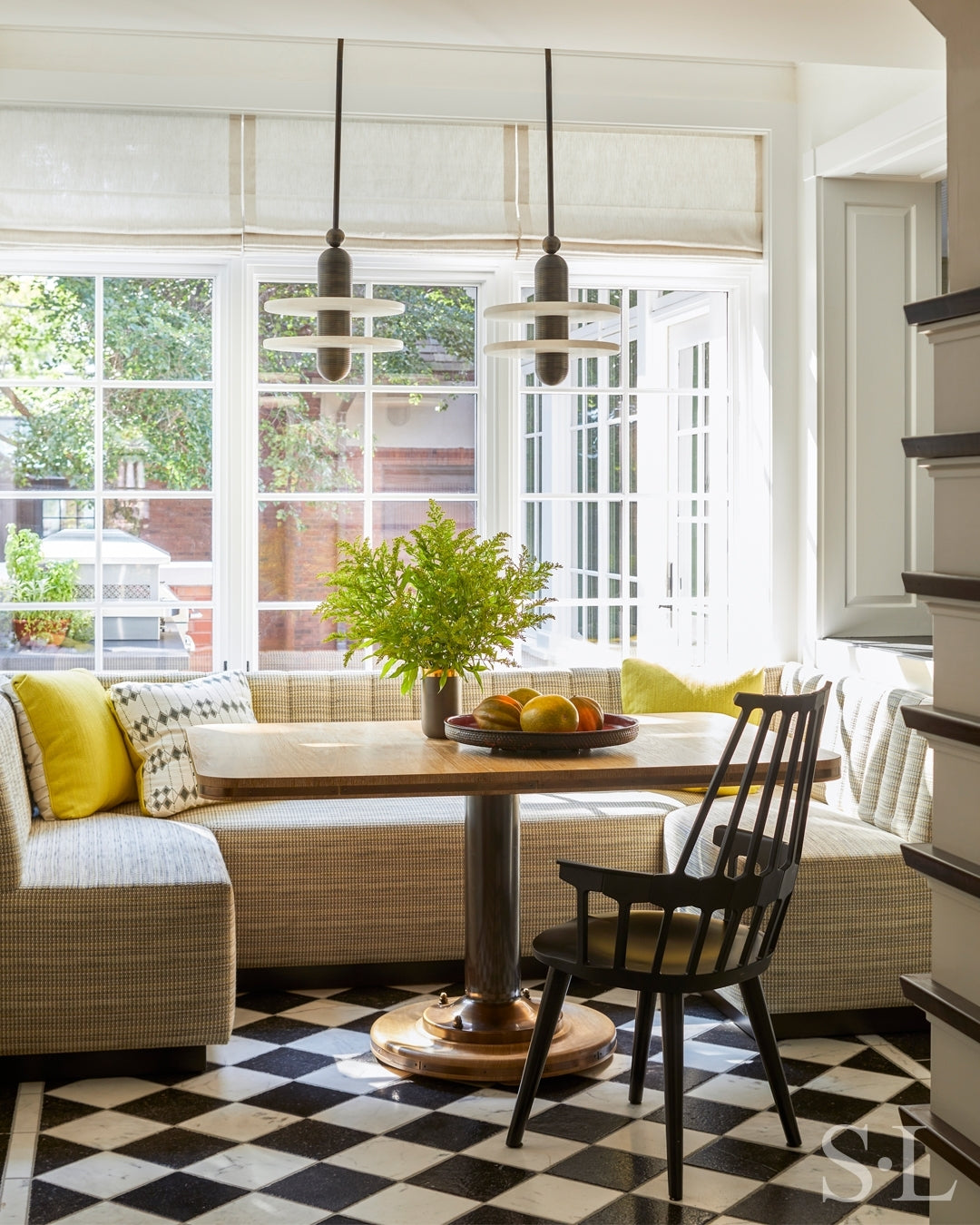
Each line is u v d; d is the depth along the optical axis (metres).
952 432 2.12
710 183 4.82
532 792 2.72
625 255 4.75
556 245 3.21
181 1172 2.60
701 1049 3.31
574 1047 3.11
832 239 4.69
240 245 4.51
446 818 3.86
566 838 3.93
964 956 2.08
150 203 4.45
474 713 3.12
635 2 3.02
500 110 4.65
